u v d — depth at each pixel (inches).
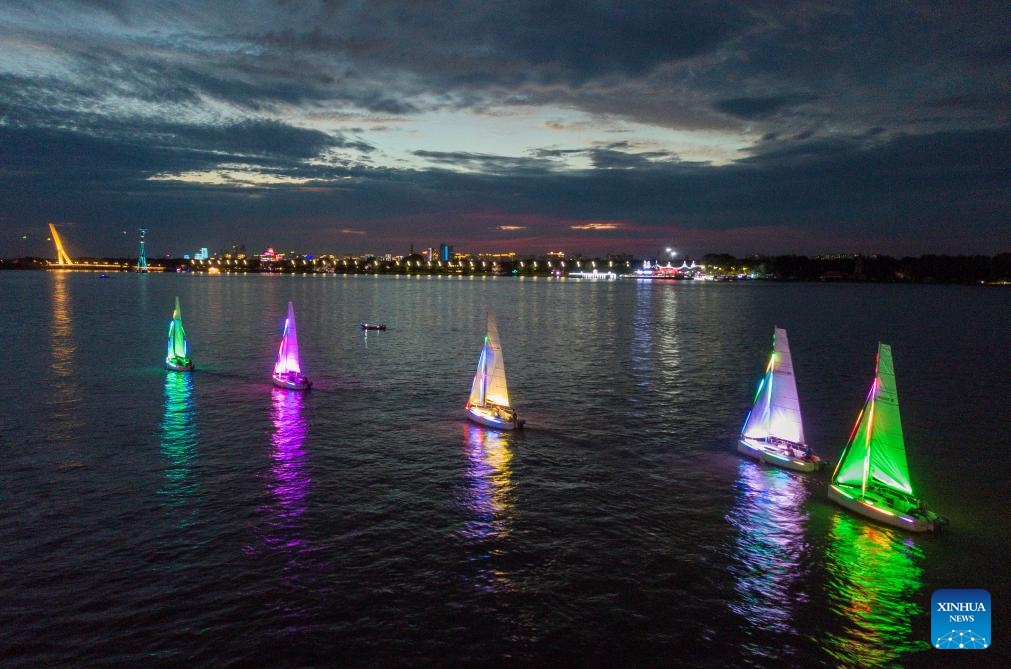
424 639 1101.7
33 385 2999.5
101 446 2065.7
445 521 1536.7
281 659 1045.2
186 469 1860.2
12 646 1061.1
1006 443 2265.0
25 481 1748.3
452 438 2208.4
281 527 1487.5
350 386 3088.1
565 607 1200.8
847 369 3843.5
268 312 7342.5
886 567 1365.7
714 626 1158.3
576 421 2463.1
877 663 1078.4
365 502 1638.8
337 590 1235.2
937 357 4365.2
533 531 1493.6
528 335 5413.4
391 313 7559.1
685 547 1432.1
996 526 1568.7
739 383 3270.2
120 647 1064.8
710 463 1973.4
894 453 1609.3
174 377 3240.7
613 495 1712.6
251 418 2442.2
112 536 1429.6
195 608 1169.4
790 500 1689.2
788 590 1274.6
